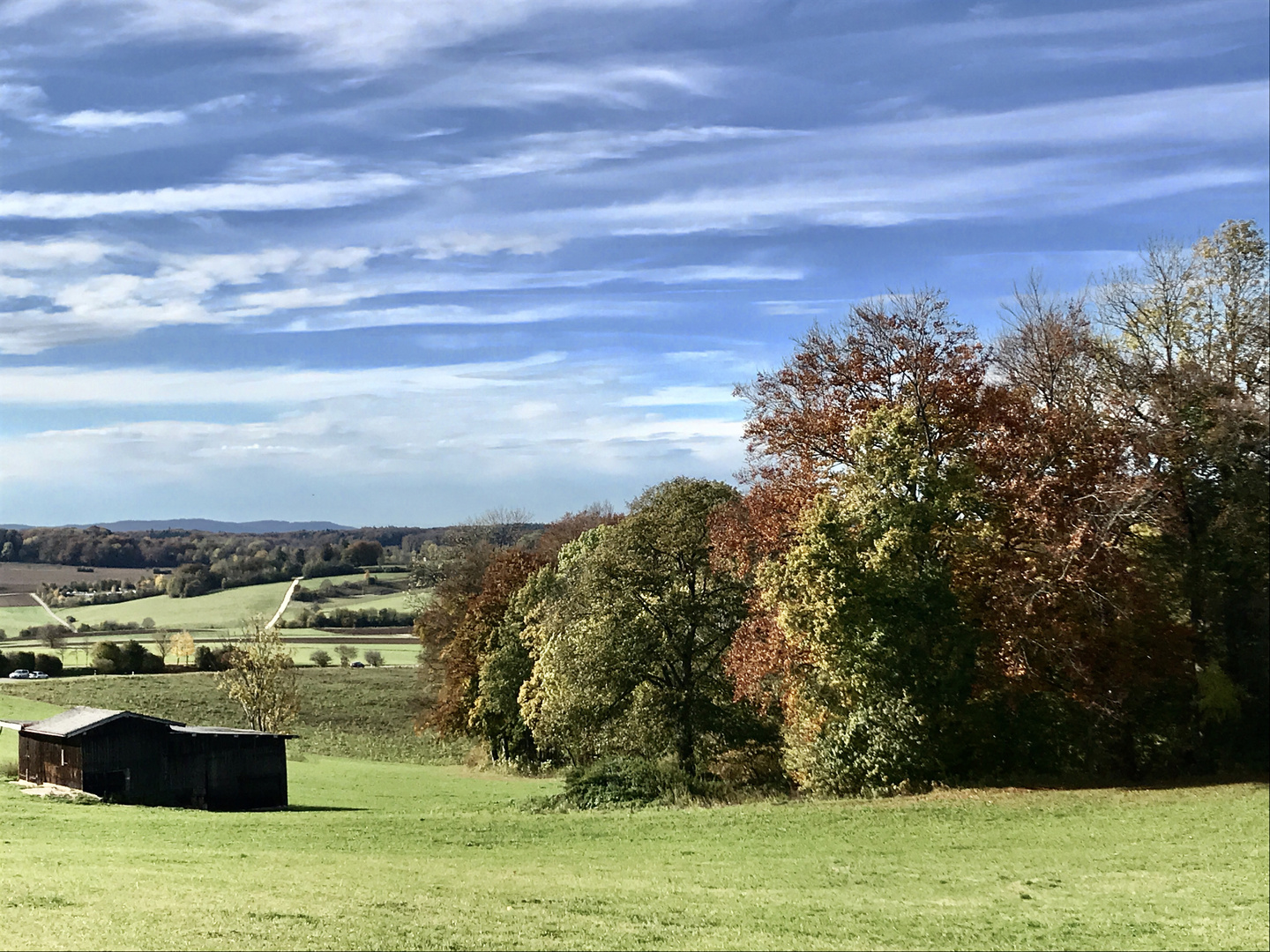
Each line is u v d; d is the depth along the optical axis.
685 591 50.91
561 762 69.44
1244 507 39.12
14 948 14.78
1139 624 38.09
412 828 36.16
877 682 37.88
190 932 16.61
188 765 47.44
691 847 30.75
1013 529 39.81
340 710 102.69
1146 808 31.44
